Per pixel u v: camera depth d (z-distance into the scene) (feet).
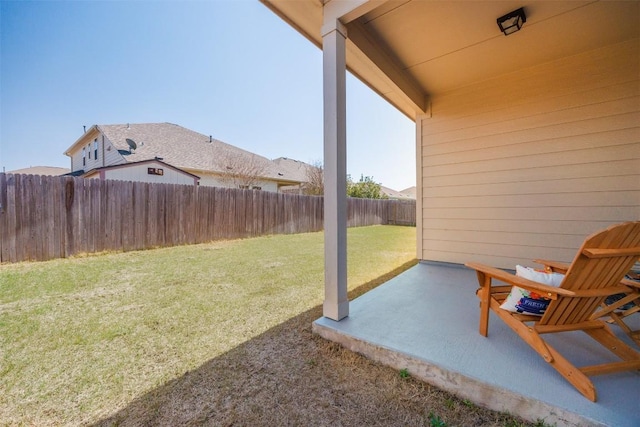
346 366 6.28
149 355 6.79
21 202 15.87
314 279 13.39
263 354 6.79
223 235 26.09
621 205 11.03
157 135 44.27
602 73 11.17
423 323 7.55
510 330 7.06
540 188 12.59
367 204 45.50
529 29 9.62
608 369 4.93
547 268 7.91
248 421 4.77
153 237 21.35
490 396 4.97
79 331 8.01
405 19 8.90
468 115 14.32
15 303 10.14
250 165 47.01
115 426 4.67
